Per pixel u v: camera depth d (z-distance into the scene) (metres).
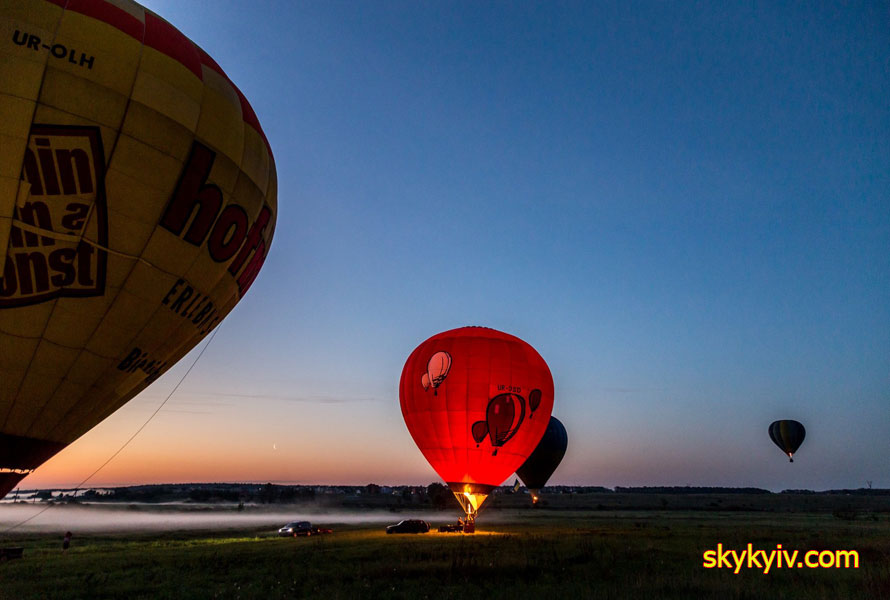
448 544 25.38
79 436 12.51
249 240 13.54
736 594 12.13
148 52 11.29
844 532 34.34
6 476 11.33
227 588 14.09
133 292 11.36
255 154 13.37
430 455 30.75
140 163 10.91
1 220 9.89
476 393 29.33
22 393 10.88
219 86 12.57
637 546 23.86
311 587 14.01
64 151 10.23
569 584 13.73
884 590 12.67
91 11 10.95
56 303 10.52
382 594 12.88
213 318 13.74
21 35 10.05
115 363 11.81
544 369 31.36
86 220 10.54
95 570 18.59
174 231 11.59
